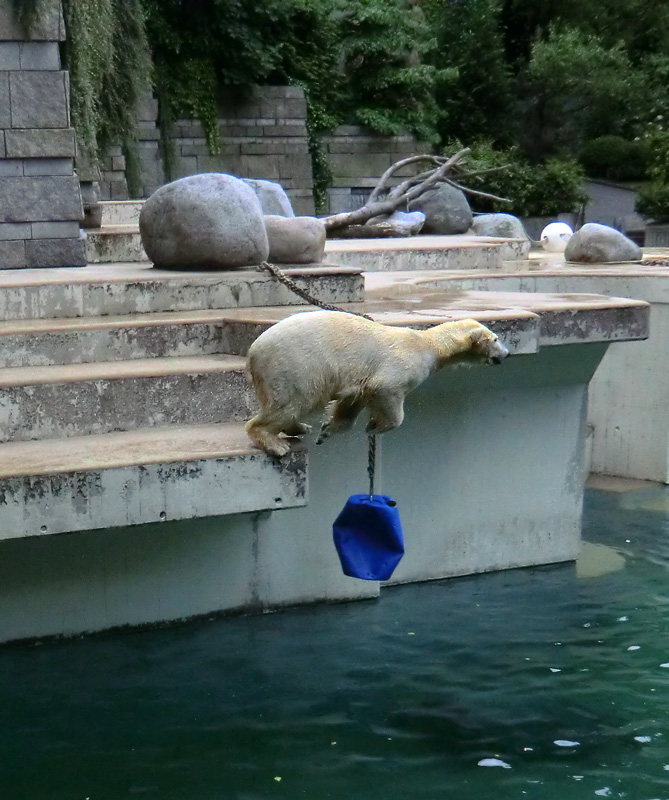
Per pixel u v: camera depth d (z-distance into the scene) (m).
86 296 6.73
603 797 4.15
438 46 28.48
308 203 23.67
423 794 4.16
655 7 31.25
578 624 6.02
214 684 5.12
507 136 28.53
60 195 8.58
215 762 4.39
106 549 5.57
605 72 28.70
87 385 5.48
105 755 4.42
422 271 11.00
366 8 24.84
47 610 5.50
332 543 6.24
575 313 6.66
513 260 13.14
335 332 4.89
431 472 6.67
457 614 6.16
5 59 8.34
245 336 6.25
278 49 23.67
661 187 24.78
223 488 4.99
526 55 31.34
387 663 5.43
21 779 4.21
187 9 21.98
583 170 26.78
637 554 7.43
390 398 4.88
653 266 11.23
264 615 6.07
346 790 4.18
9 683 5.06
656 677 5.30
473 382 6.65
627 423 9.77
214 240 7.43
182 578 5.81
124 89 14.99
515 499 7.01
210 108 22.27
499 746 4.57
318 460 6.12
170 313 6.80
